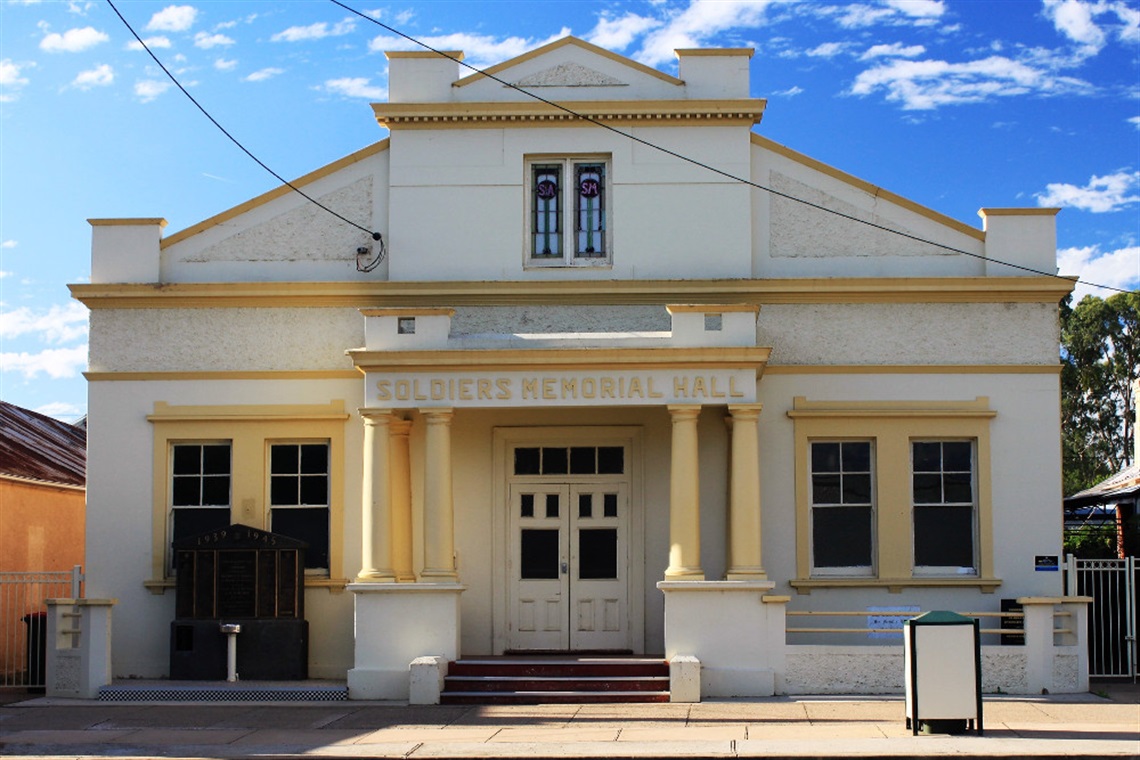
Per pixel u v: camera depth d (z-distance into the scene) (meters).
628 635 18.11
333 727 14.12
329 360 18.34
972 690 12.89
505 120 18.64
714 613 16.44
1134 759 11.52
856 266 18.42
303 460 18.42
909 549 17.92
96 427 18.39
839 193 18.56
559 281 18.19
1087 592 18.48
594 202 18.77
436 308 17.19
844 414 18.02
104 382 18.42
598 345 17.03
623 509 18.38
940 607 17.81
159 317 18.48
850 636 17.78
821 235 18.52
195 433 18.33
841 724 13.84
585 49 18.75
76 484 24.12
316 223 18.70
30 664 17.67
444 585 16.64
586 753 12.02
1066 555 18.98
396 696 16.45
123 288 18.36
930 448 18.28
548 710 15.26
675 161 18.56
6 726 14.36
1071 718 14.32
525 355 16.77
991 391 18.09
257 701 16.42
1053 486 17.92
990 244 18.34
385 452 17.02
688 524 16.67
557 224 18.70
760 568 16.69
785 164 18.66
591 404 16.83
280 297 18.38
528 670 16.41
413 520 17.98
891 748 11.97
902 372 18.11
